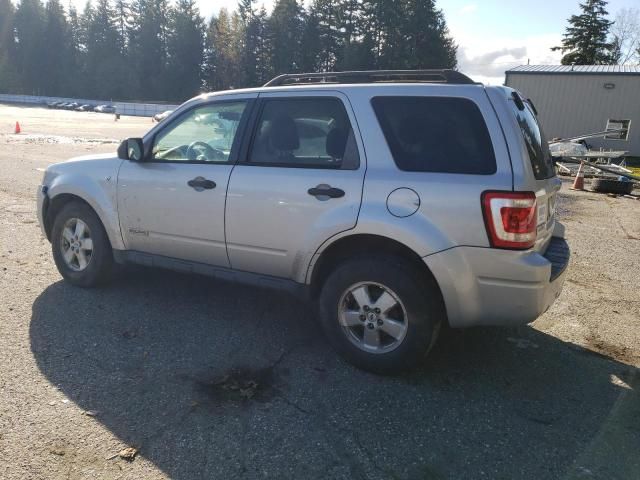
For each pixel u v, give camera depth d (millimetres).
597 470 2770
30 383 3342
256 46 88812
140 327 4262
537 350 4191
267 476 2633
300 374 3646
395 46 69875
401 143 3531
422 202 3359
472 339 4340
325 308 3787
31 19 104875
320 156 3768
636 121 24781
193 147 4355
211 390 3385
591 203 12102
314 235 3688
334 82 4129
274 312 4695
